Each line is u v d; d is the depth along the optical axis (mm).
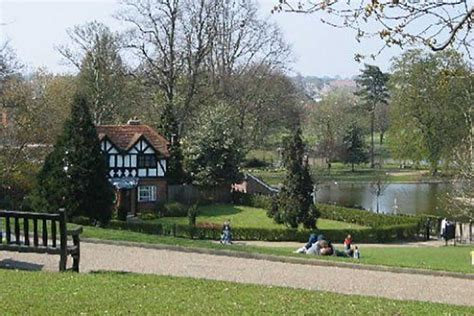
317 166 90625
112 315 10156
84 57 61625
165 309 10773
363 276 17828
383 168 90688
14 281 12641
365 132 103938
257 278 16703
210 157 52844
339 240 38906
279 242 37844
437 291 16281
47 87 62781
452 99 59125
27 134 43562
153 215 46719
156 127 56000
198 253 20016
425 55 63562
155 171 50375
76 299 11148
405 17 8820
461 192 45344
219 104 55438
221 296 12516
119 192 48000
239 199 53531
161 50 51875
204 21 52438
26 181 42625
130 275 14586
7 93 44469
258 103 62312
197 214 47875
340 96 112688
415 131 69375
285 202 41062
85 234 21188
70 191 30594
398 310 12062
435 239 41750
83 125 31078
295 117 68750
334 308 11859
